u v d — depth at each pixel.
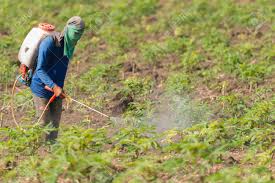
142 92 32.78
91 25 44.84
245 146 25.38
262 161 23.05
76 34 24.45
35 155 23.59
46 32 24.88
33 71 25.41
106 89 33.62
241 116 28.95
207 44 39.84
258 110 26.67
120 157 23.20
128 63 37.50
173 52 39.91
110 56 39.81
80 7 50.41
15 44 42.06
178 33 43.53
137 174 21.05
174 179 21.88
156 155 24.30
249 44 38.88
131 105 30.86
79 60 39.38
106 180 21.27
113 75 35.78
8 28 47.06
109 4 52.09
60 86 25.44
